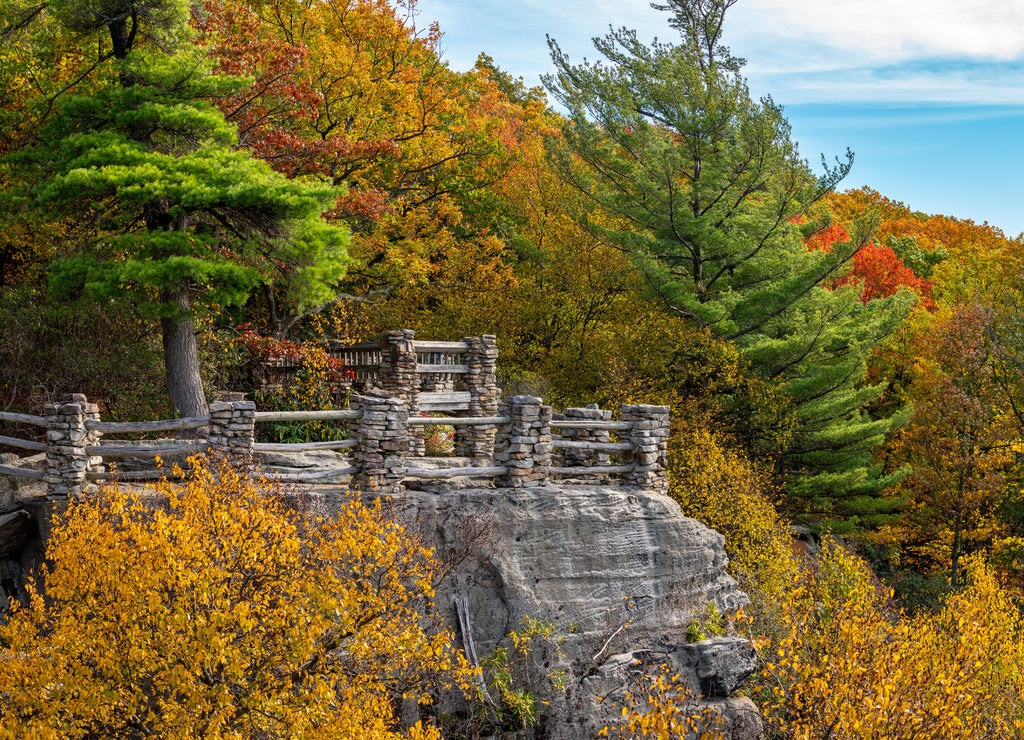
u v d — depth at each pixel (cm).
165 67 1363
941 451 2895
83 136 1305
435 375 1798
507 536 1277
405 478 1341
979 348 3067
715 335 2639
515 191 3038
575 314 2703
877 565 2862
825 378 2564
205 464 1026
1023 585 2770
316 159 1834
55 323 1597
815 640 1225
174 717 800
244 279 1293
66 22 1412
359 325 2244
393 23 2223
